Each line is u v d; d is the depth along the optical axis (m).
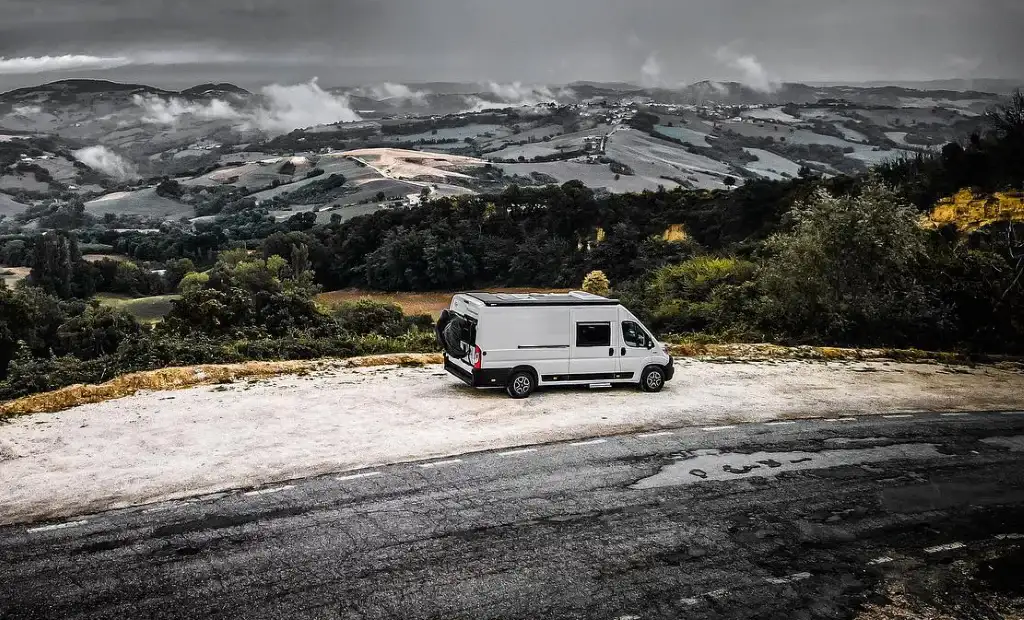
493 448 13.77
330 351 21.42
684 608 8.77
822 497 12.20
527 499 11.53
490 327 16.97
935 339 28.09
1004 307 29.92
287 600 8.48
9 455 12.66
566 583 9.16
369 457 13.05
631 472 12.88
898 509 11.88
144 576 8.84
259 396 16.81
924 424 16.77
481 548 9.91
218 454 12.94
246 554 9.45
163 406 15.80
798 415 17.02
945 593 9.51
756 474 13.08
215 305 24.56
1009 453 14.87
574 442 14.34
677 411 16.80
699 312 32.66
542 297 18.25
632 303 37.88
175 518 10.38
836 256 28.19
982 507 12.12
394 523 10.51
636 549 10.12
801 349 25.00
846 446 14.86
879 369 23.16
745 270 36.38
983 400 19.55
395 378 19.09
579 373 17.84
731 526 10.96
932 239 34.00
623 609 8.68
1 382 17.88
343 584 8.88
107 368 18.25
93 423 14.53
